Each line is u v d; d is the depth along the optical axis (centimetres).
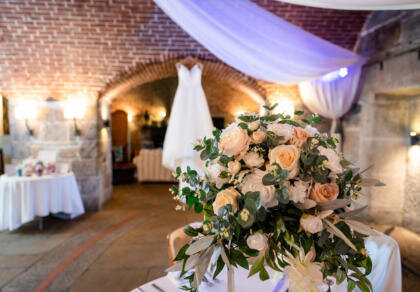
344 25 369
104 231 340
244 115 87
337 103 372
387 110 345
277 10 360
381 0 168
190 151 334
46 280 227
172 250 148
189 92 341
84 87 411
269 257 72
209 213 85
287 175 67
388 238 129
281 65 290
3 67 386
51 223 369
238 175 76
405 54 290
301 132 80
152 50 393
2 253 278
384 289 122
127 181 659
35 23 354
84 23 362
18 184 322
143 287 107
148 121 1004
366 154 354
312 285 67
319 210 73
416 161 336
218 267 73
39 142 420
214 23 241
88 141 423
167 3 222
